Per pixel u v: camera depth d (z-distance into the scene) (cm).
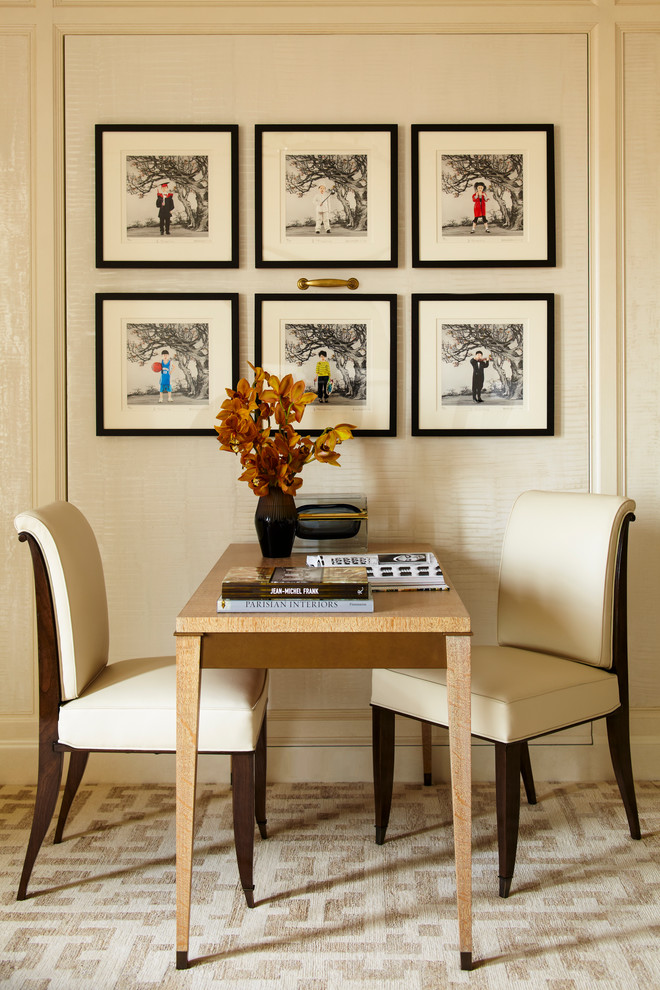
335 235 261
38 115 257
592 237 262
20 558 264
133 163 259
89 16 258
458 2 258
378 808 223
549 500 239
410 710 211
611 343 261
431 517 267
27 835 231
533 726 196
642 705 269
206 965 174
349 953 178
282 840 227
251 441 223
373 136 260
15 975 171
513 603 238
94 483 265
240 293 263
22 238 260
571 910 193
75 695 196
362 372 263
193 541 267
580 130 262
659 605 268
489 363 263
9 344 261
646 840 226
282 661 169
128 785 265
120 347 261
